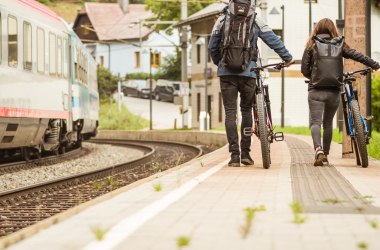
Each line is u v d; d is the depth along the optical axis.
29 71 34.44
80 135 55.16
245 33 19.59
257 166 20.78
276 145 36.78
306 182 15.98
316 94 20.42
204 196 13.35
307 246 8.25
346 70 25.23
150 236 9.00
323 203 12.18
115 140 88.94
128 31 180.38
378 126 61.22
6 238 8.88
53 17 40.25
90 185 27.62
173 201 12.51
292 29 97.88
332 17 98.50
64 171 36.81
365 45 24.78
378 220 10.23
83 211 11.52
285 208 11.50
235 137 20.61
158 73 168.38
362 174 18.12
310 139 46.41
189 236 8.95
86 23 190.50
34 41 35.31
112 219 10.54
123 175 33.59
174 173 18.72
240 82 20.02
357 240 8.65
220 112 104.75
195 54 112.38
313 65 20.08
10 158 43.72
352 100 20.58
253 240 8.67
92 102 60.34
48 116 38.03
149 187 15.11
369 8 27.14
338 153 28.55
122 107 119.06
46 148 40.66
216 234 9.14
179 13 131.00
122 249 8.15
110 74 142.38
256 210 11.05
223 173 18.45
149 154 48.59
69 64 43.31
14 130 33.03
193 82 113.19
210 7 112.12
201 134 76.19
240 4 19.73
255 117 20.83
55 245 8.52
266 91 20.64
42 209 20.34
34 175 33.28
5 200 22.02
